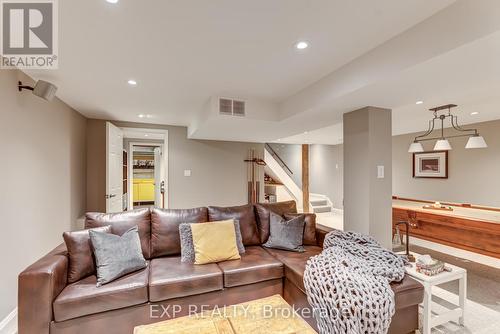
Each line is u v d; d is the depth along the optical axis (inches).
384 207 109.7
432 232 132.0
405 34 68.2
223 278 81.7
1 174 78.4
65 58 83.1
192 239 94.1
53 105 117.5
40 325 62.9
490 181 171.2
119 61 85.7
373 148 106.9
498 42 54.2
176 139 197.9
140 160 350.3
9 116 83.0
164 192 197.5
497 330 77.1
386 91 86.7
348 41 73.7
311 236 109.7
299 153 314.2
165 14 60.7
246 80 103.8
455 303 90.6
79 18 61.9
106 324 68.8
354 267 72.8
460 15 56.1
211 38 71.8
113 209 163.6
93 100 129.3
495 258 113.7
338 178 297.1
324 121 134.7
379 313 61.6
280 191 294.0
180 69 92.5
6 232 80.3
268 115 132.1
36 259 99.7
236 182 218.8
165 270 81.9
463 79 75.9
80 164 156.9
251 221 111.4
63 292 67.9
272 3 56.9
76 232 79.1
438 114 149.5
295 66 90.6
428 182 207.6
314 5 57.7
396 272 70.9
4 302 78.4
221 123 139.3
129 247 83.0
